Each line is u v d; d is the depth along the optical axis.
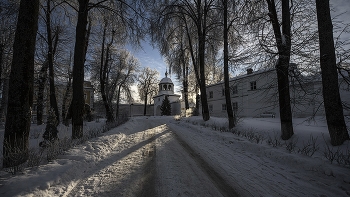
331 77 5.64
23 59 4.68
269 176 4.02
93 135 8.37
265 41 6.82
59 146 5.48
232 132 9.58
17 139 4.43
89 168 4.45
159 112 52.50
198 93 29.28
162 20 13.99
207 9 14.01
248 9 9.16
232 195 3.16
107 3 10.72
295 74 7.03
